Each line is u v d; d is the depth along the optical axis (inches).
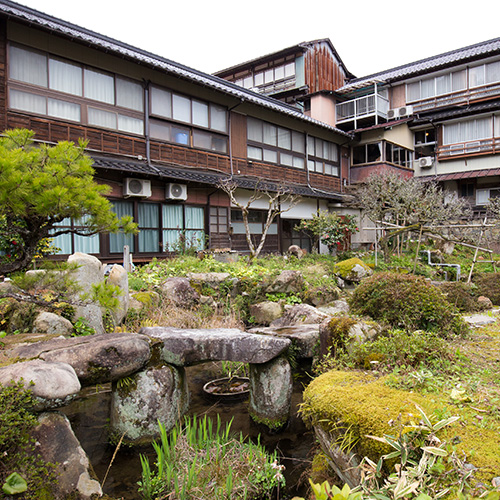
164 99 489.7
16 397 100.8
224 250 495.8
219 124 561.9
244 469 128.8
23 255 152.9
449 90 863.1
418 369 134.3
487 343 173.8
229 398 192.4
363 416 95.7
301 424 170.1
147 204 465.7
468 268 506.0
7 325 193.9
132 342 143.0
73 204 140.7
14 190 126.3
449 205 617.3
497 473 72.4
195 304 316.5
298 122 703.7
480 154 811.4
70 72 402.3
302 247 715.4
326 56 1003.9
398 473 77.8
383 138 816.3
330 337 182.9
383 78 946.1
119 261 430.3
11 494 93.1
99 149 414.3
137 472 133.9
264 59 989.8
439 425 83.2
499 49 780.6
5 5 374.9
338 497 66.9
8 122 352.5
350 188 770.8
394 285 201.5
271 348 161.8
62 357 129.4
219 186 477.1
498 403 102.6
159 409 150.3
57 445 105.8
